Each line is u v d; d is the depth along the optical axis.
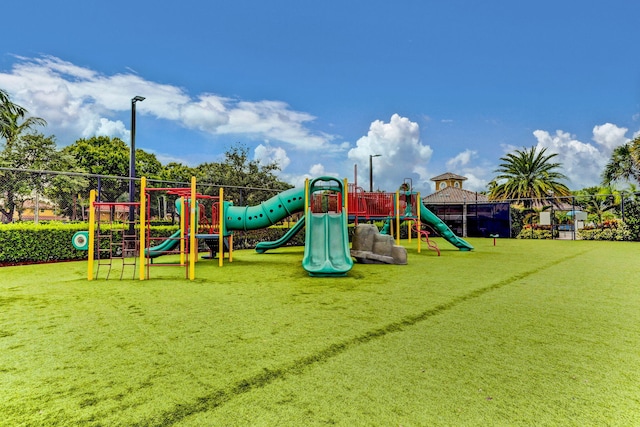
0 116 15.87
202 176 24.64
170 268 8.06
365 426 1.86
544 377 2.46
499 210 23.08
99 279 6.60
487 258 10.34
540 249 13.57
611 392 2.24
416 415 1.97
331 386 2.31
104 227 9.95
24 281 6.36
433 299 4.89
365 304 4.60
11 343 3.13
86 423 1.90
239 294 5.24
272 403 2.10
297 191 10.23
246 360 2.74
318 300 4.84
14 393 2.24
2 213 14.13
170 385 2.33
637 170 24.42
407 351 2.93
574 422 1.91
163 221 17.67
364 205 12.20
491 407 2.06
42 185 15.35
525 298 4.96
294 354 2.86
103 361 2.73
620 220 19.78
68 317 3.98
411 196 13.09
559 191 28.45
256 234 13.71
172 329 3.53
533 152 29.48
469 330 3.50
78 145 30.86
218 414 1.98
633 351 2.95
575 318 3.94
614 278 6.73
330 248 7.72
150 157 36.69
